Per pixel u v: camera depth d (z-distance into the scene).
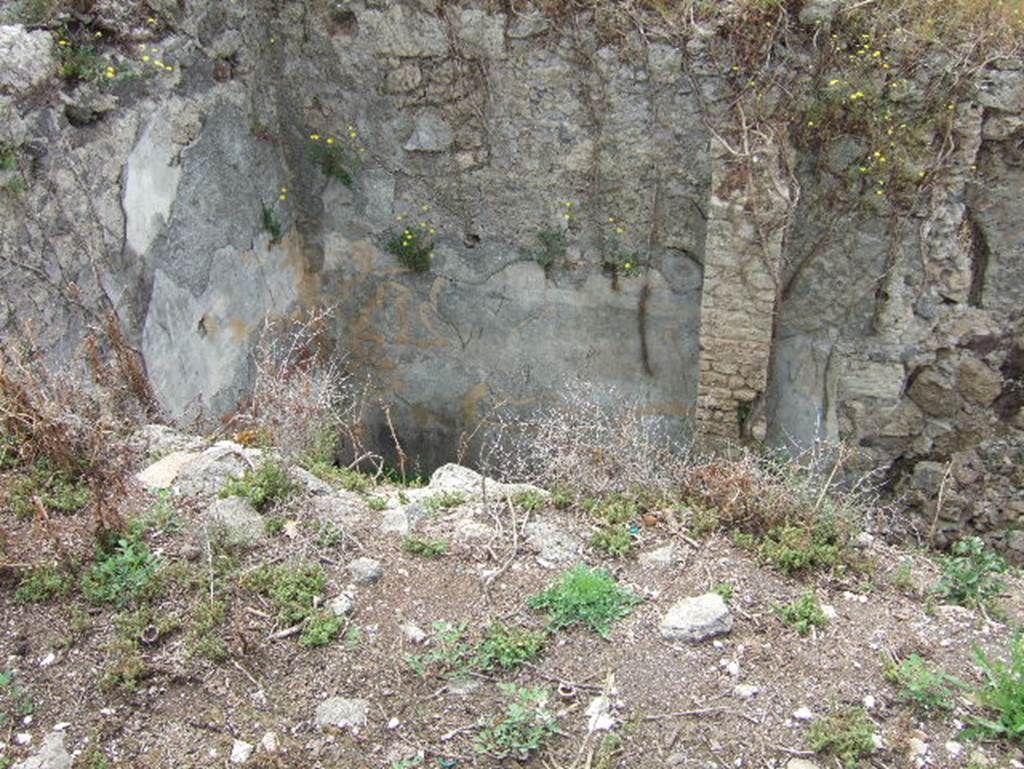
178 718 2.93
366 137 5.83
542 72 5.36
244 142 5.59
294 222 6.20
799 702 3.03
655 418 6.09
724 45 5.00
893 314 5.31
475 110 5.56
